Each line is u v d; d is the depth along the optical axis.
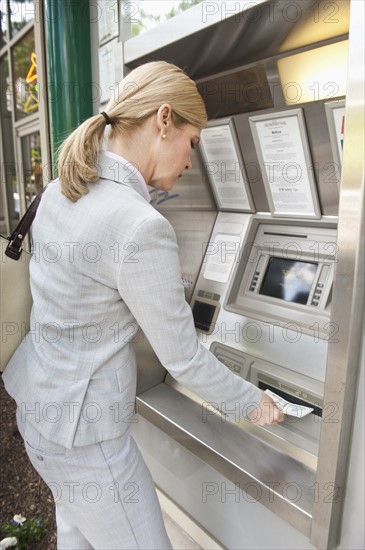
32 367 0.97
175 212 1.70
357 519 1.08
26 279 1.18
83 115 1.90
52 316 0.93
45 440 0.94
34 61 3.64
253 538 1.41
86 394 0.90
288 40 1.24
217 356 1.63
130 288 0.84
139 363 1.68
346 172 0.87
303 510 1.11
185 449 1.57
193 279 1.84
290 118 1.32
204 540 1.61
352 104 0.84
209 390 0.94
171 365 0.91
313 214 1.45
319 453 1.06
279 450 1.34
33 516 1.96
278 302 1.54
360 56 0.81
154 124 0.94
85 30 1.81
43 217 0.97
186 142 1.00
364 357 0.98
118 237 0.84
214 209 1.85
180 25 1.22
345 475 1.08
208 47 1.31
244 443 1.37
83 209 0.89
